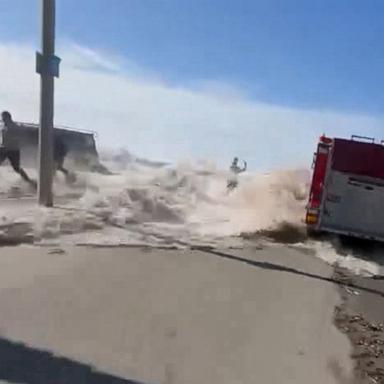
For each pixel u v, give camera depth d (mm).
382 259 8711
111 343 3984
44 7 8922
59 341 3924
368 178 9477
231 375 3670
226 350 4086
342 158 9570
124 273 5875
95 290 5176
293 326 4770
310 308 5371
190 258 6941
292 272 6879
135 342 4051
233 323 4680
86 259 6312
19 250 6461
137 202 10789
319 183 9586
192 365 3756
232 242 8367
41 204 9359
